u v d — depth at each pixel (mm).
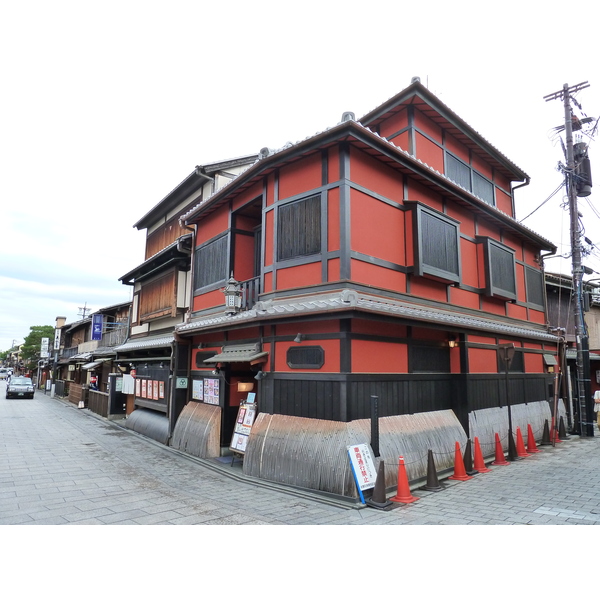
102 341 26266
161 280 15336
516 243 13969
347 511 6258
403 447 7723
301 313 7336
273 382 8469
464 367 9914
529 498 6910
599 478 8250
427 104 11367
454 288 10586
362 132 7789
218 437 10281
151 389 14164
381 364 7984
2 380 66750
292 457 7539
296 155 8648
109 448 11555
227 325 9258
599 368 20000
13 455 10555
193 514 6176
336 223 7941
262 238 9578
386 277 8516
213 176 14352
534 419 12672
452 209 10922
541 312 14961
